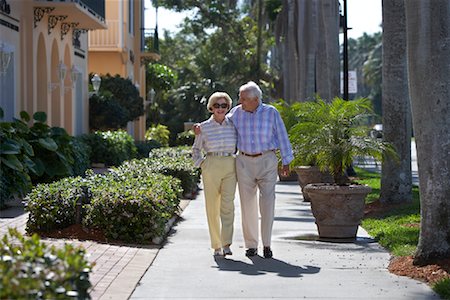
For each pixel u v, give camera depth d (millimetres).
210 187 10422
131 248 10742
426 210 9266
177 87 65625
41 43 24375
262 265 9758
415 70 9180
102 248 10508
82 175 20453
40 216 11500
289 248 11188
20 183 15656
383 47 16312
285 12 44406
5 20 20516
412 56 9203
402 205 16016
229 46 60531
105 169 27453
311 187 12258
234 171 10445
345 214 12039
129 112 35219
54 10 23766
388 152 13359
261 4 54594
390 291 8195
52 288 4773
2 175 15195
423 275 8875
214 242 10469
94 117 33281
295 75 40344
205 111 63375
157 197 11602
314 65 33531
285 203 18047
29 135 18359
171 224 13289
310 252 10812
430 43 9078
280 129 10453
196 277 8930
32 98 22953
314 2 30734
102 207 11234
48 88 24844
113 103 33562
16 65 21719
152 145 38375
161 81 50781
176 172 18438
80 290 5289
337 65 25438
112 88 36125
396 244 10922
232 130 10453
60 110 26422
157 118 55781
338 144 12578
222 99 10398
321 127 12906
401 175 16391
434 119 9125
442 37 9062
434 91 9102
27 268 4891
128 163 18172
